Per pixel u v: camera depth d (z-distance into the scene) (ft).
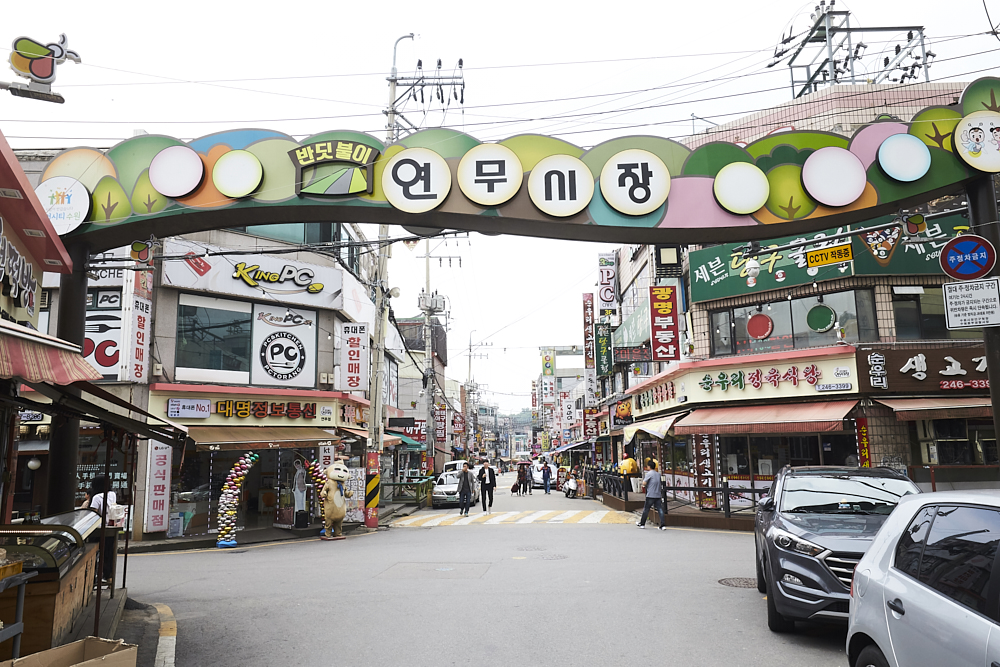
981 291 29.78
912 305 60.59
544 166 30.25
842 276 60.18
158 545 52.60
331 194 30.19
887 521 15.11
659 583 31.60
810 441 64.54
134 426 22.80
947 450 58.13
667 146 30.50
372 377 81.30
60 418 30.50
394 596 29.81
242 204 30.50
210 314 63.82
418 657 20.79
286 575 36.91
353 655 21.17
